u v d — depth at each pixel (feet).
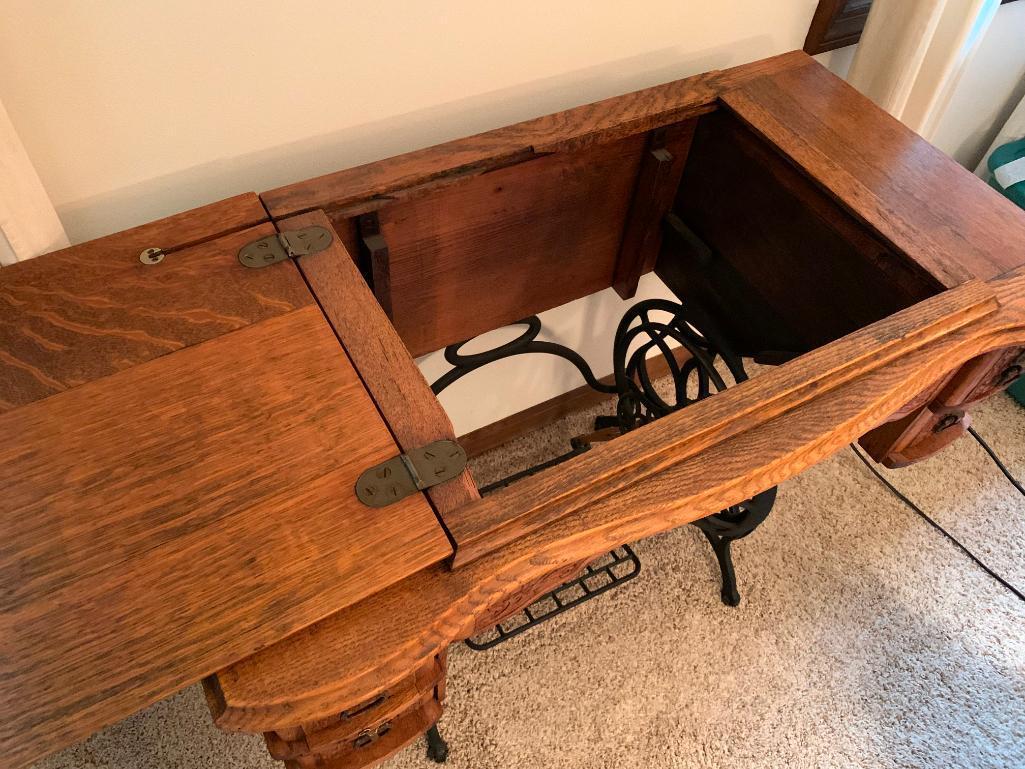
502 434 5.65
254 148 3.18
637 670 4.73
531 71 3.57
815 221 3.30
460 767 4.36
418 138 3.54
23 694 1.85
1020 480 5.74
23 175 2.54
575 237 3.89
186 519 2.13
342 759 2.71
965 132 6.11
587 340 5.38
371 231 3.13
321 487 2.22
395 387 2.43
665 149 3.69
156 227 2.77
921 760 4.57
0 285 2.56
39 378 2.36
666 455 2.41
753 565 5.19
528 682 4.65
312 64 3.01
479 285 3.78
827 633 4.95
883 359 2.68
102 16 2.53
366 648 2.04
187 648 1.94
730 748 4.51
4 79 2.52
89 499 2.15
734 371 3.96
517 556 2.20
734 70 3.63
